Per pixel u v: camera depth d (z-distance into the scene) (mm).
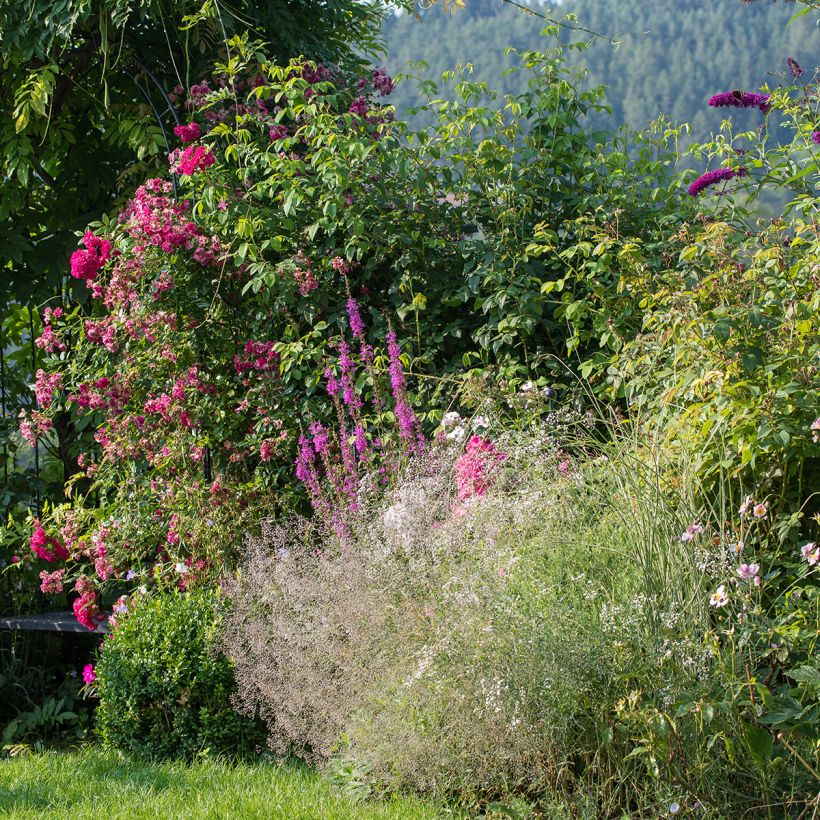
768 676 2809
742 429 3309
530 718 2879
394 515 3490
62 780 3688
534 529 3225
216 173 5137
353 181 4938
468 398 4270
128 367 5074
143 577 4703
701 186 4402
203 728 3932
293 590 3658
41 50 5641
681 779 2656
